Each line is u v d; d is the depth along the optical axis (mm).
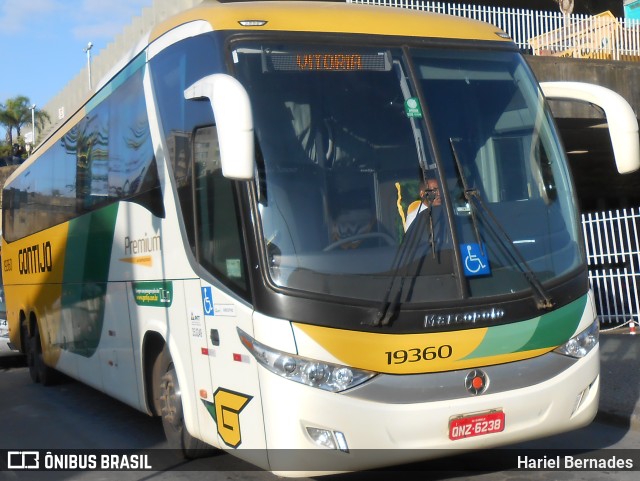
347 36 6227
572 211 6453
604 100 6594
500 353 5688
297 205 5617
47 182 11969
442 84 6355
